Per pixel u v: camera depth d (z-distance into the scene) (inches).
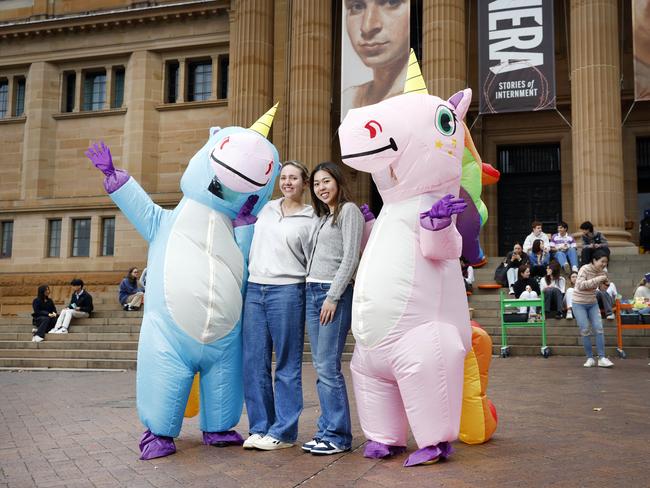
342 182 208.4
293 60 849.5
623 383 364.2
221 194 216.1
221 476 181.3
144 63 1062.4
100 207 1034.7
